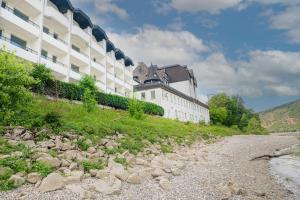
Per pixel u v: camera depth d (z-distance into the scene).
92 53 44.97
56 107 20.33
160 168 13.58
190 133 31.30
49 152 11.54
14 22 27.12
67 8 37.69
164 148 19.17
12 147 11.12
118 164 12.55
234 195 10.21
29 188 8.73
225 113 74.50
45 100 20.86
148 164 14.02
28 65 15.64
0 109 13.45
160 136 22.72
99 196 9.03
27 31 28.92
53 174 9.22
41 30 31.16
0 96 13.36
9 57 14.33
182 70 72.00
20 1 29.25
